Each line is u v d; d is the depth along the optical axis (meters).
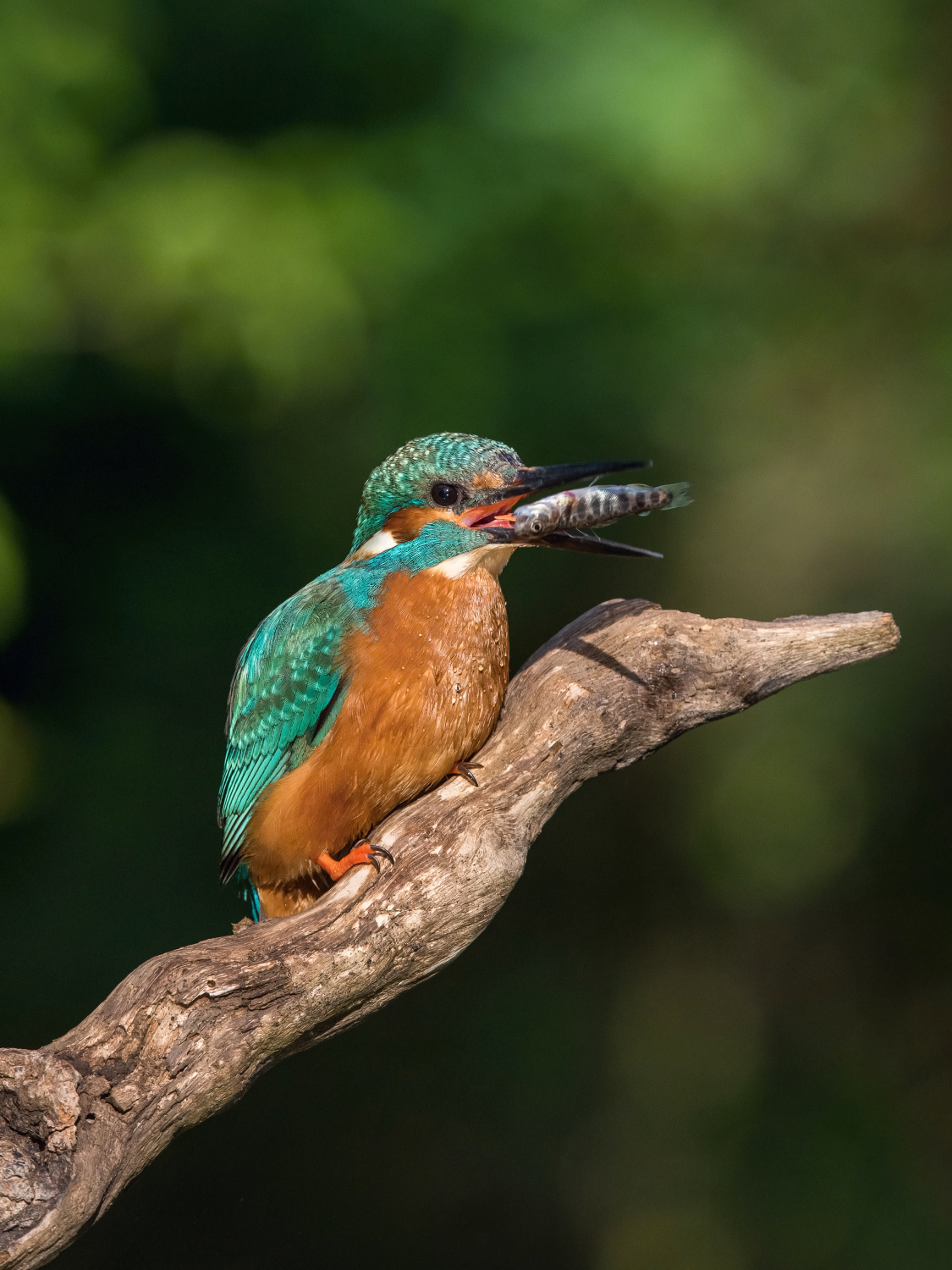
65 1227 4.16
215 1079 4.67
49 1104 4.23
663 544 16.19
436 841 5.30
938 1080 14.66
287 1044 4.90
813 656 5.98
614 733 5.82
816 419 16.27
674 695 5.88
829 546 15.59
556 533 5.80
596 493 5.73
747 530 16.12
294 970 4.87
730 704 5.95
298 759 5.98
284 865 6.04
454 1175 14.71
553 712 5.78
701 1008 16.34
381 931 5.07
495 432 14.17
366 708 5.74
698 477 16.23
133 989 4.62
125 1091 4.48
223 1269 13.27
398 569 5.88
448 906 5.20
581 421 14.95
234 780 6.32
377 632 5.78
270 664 6.09
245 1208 13.84
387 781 5.80
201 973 4.69
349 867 5.53
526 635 15.87
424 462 6.03
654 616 6.09
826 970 15.82
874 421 15.82
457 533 5.84
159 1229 13.27
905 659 14.84
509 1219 14.35
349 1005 5.05
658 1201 14.78
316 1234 13.79
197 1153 13.94
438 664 5.73
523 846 5.50
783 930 16.22
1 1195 4.14
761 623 6.06
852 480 15.69
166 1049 4.57
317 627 5.88
